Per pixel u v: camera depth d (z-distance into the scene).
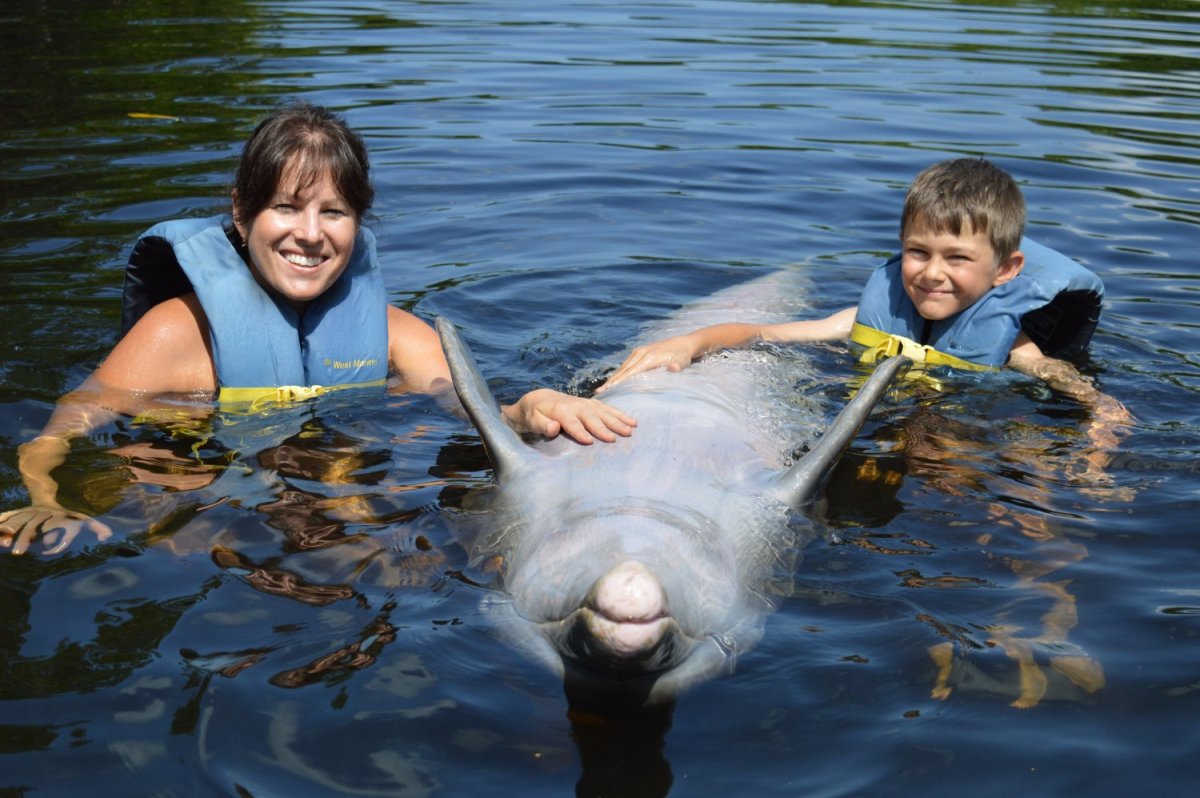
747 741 2.87
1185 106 10.95
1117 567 3.70
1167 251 7.31
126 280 5.17
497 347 5.74
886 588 3.57
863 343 6.05
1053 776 2.73
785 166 9.09
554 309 6.33
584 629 2.96
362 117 9.99
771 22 15.23
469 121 10.08
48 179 7.89
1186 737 2.87
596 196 8.32
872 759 2.79
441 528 3.87
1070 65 12.65
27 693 2.91
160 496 3.98
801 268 7.16
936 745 2.84
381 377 5.24
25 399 4.68
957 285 5.73
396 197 8.12
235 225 5.07
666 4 16.64
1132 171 8.96
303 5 15.66
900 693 3.04
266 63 11.80
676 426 4.42
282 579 3.50
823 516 4.05
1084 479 4.37
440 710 2.94
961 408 5.12
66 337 5.38
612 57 12.78
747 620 3.38
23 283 6.05
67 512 3.83
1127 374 5.54
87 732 2.78
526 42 13.51
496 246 7.31
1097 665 3.16
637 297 6.57
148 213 7.23
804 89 11.48
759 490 4.11
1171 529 3.95
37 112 9.60
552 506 3.86
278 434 4.58
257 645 3.16
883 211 8.20
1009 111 10.72
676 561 3.36
